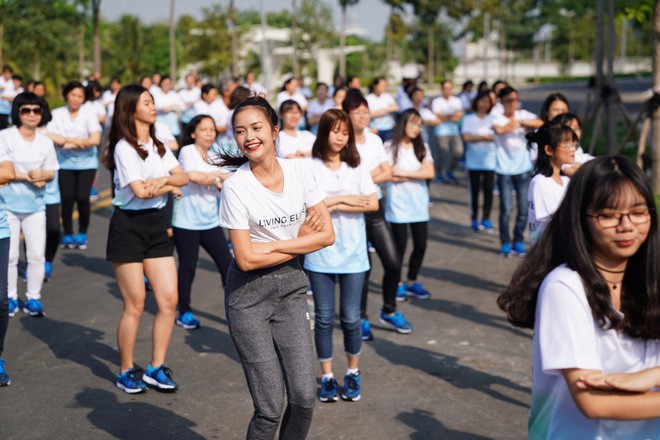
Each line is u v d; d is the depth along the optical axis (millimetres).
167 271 5109
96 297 7609
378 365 5723
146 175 5020
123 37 50531
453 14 59219
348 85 15008
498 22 73188
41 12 37750
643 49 85750
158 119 15336
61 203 9633
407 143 7004
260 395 3547
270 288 3568
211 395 5160
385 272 6398
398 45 77562
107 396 5129
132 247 4984
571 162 5383
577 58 83000
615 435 2270
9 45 37344
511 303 2387
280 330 3635
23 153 6582
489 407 4922
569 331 2172
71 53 52469
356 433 4551
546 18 80438
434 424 4672
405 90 16359
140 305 5113
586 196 2215
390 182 7059
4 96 17703
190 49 48125
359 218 5043
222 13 46875
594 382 2113
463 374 5508
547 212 5355
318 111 14180
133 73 50156
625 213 2166
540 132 5414
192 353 6023
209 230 6645
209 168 6484
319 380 5449
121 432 4570
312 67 52500
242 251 3480
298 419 3633
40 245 6852
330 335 5039
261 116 3439
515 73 90125
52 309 7176
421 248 7363
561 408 2291
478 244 9969
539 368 2311
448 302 7398
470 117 10547
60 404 4984
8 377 5324
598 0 15500
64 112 9266
